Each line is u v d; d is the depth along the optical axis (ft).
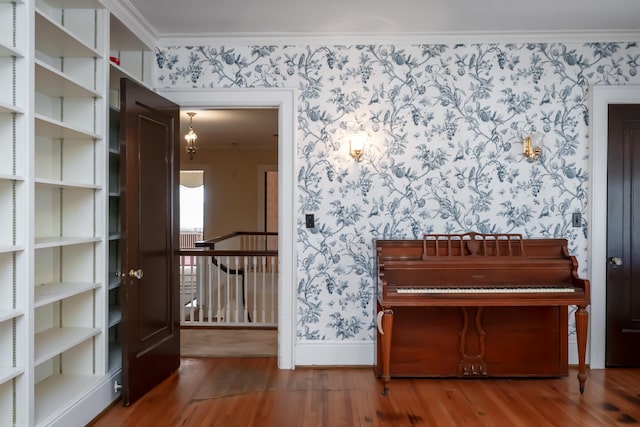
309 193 12.09
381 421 8.84
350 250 12.08
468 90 12.00
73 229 9.52
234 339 14.55
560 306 11.08
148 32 11.58
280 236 12.07
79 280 9.53
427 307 11.08
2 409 7.07
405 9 10.52
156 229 10.76
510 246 10.82
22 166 7.09
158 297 10.82
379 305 11.08
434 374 11.06
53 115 9.46
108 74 9.71
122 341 9.44
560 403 9.64
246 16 10.91
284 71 12.11
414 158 12.03
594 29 11.65
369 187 12.04
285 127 12.08
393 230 12.03
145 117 10.23
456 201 11.99
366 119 12.07
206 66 12.16
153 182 10.61
